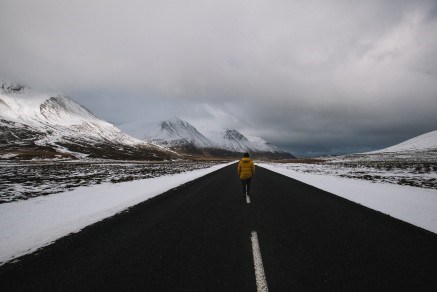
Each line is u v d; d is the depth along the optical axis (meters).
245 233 5.92
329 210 8.44
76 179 18.64
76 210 8.32
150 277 3.76
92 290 3.39
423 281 3.67
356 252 4.76
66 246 5.02
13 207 8.64
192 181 18.48
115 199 10.52
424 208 8.75
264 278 3.72
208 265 4.16
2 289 3.40
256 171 31.78
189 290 3.39
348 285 3.54
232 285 3.52
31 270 3.97
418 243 5.28
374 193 12.24
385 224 6.73
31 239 5.43
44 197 10.63
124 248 4.93
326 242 5.31
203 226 6.51
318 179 20.09
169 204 9.49
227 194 12.08
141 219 7.22
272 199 10.66
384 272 3.94
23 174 21.98
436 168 32.19
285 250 4.84
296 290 3.39
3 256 4.52
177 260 4.37
